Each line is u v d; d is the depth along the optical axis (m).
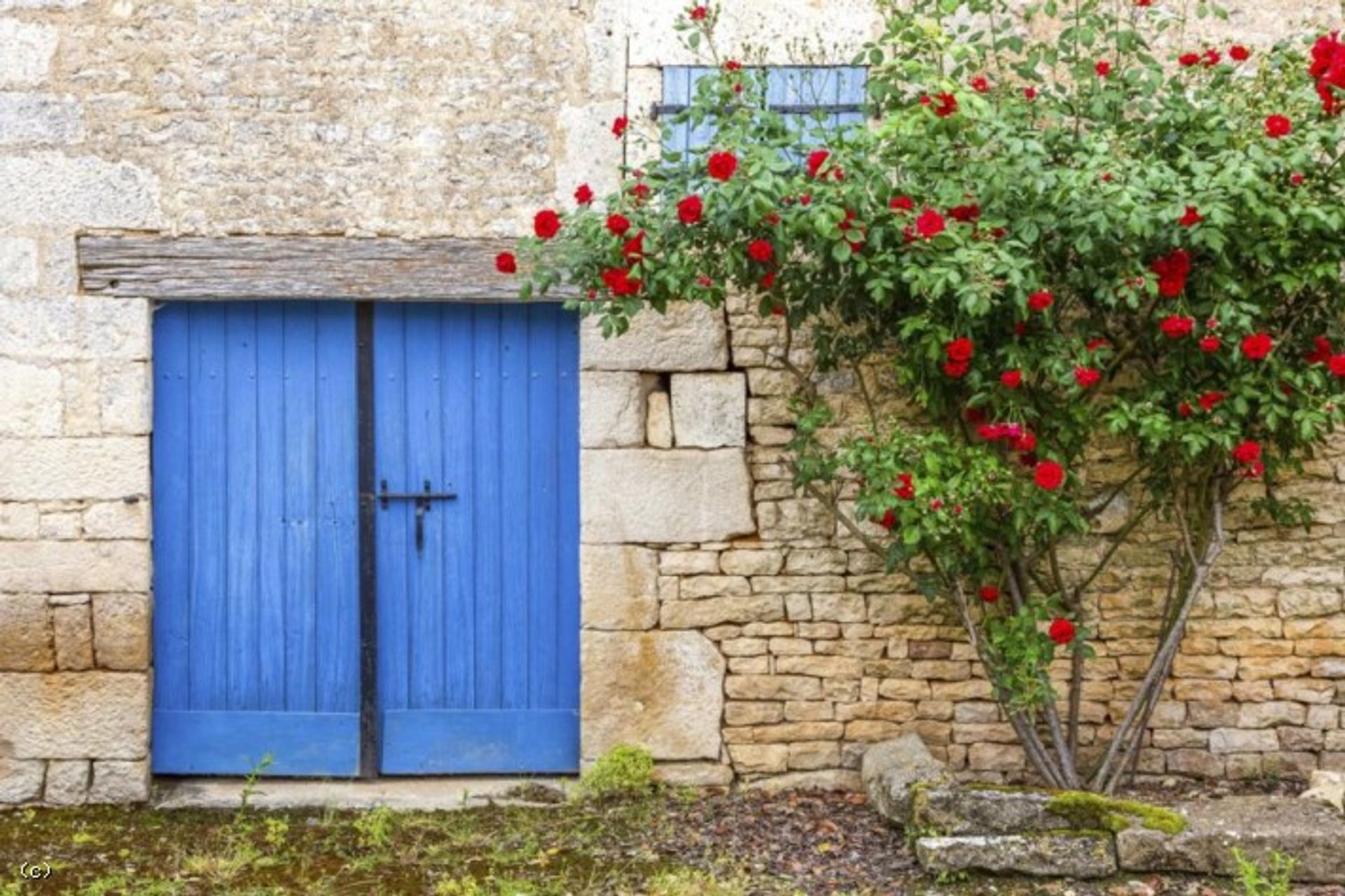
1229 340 4.52
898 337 4.84
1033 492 4.69
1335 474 5.26
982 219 4.45
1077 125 4.85
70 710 5.25
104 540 5.23
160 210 5.23
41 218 5.19
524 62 5.28
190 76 5.23
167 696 5.42
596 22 5.29
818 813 5.12
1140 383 5.10
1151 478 5.05
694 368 5.29
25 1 5.17
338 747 5.47
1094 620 5.30
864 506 4.59
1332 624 5.29
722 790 5.34
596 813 5.18
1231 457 4.83
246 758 5.45
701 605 5.32
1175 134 4.73
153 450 5.37
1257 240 4.55
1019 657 4.82
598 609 5.30
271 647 5.45
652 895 4.39
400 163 5.27
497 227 5.28
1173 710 5.31
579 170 5.28
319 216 5.25
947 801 4.61
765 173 4.29
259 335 5.39
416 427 5.43
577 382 5.43
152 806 5.27
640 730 5.33
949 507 4.56
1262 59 4.85
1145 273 4.47
